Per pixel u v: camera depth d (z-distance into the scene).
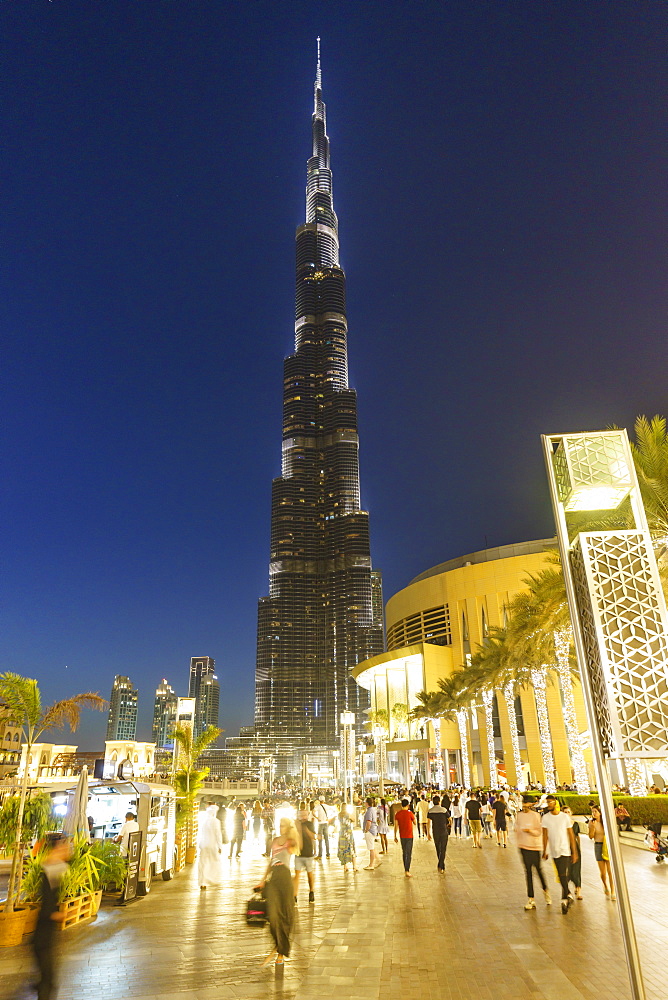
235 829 21.05
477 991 7.04
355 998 6.96
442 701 66.25
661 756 5.25
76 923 11.20
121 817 24.33
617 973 7.52
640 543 5.88
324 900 13.24
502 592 83.94
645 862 17.72
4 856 15.54
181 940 9.94
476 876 15.91
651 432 22.64
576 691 71.44
